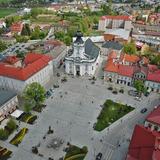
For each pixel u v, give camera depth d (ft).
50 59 538.47
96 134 372.17
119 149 342.64
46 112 422.82
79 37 526.16
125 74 505.66
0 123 396.78
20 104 449.48
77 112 424.05
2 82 483.10
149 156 256.52
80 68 547.49
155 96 475.72
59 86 510.17
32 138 362.74
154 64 583.58
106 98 466.29
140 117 410.11
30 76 465.47
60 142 354.95
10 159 325.83
